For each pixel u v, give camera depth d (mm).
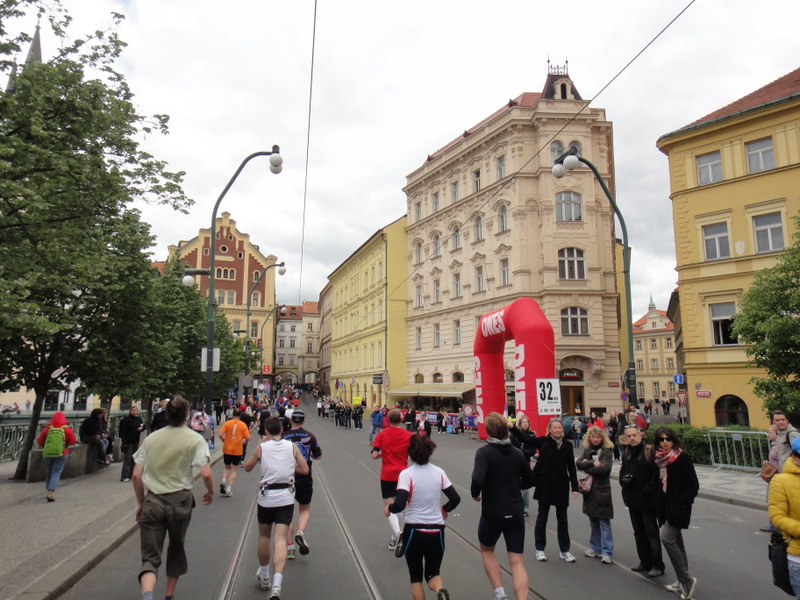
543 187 34250
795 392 15320
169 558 5582
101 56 12453
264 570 6402
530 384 20875
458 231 41656
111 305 15430
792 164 24094
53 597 5945
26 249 10141
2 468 17359
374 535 8961
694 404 26000
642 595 6195
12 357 14367
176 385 30406
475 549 8188
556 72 37625
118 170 12602
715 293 25859
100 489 13008
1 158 9039
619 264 49031
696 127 26688
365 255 58250
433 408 43594
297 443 7883
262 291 70312
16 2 9875
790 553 4258
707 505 12078
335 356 72688
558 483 7613
